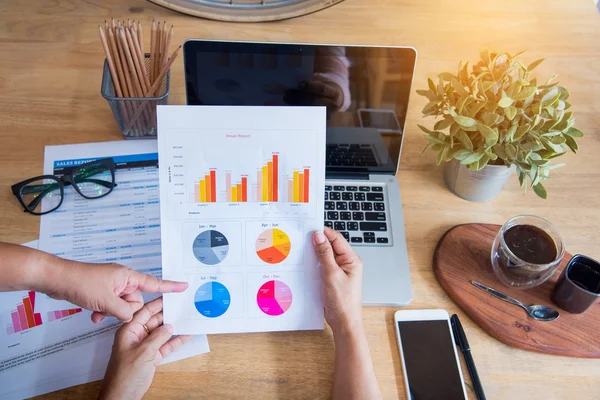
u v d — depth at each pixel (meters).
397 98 0.83
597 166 0.94
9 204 0.83
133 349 0.67
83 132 0.93
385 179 0.89
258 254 0.73
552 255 0.75
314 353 0.73
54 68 1.01
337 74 0.81
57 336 0.72
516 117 0.75
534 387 0.71
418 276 0.80
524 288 0.77
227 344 0.73
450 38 1.11
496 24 1.15
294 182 0.72
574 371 0.72
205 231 0.72
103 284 0.68
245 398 0.69
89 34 1.07
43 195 0.84
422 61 1.07
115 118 0.89
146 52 1.00
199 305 0.73
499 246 0.76
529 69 0.78
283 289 0.73
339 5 1.16
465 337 0.73
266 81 0.83
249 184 0.71
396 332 0.74
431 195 0.90
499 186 0.86
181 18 1.11
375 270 0.79
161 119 0.69
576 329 0.74
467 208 0.88
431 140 0.80
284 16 1.11
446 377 0.70
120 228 0.82
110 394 0.64
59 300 0.75
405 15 1.16
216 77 0.82
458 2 1.19
